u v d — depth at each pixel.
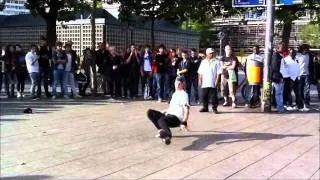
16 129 10.25
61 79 16.86
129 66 17.19
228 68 15.30
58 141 9.11
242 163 7.93
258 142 9.60
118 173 7.05
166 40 38.66
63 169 7.16
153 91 16.97
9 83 17.59
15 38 36.81
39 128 10.42
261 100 14.97
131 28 32.44
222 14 23.16
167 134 8.87
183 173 7.18
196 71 16.41
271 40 14.45
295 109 15.14
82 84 17.55
